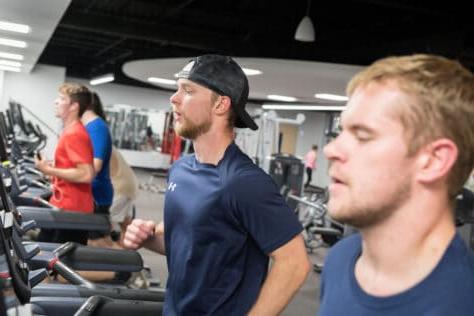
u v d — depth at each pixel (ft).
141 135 56.70
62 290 6.86
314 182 62.34
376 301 2.67
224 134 5.54
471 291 2.44
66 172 10.68
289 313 14.58
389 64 2.65
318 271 19.20
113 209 14.40
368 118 2.58
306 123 63.82
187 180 5.60
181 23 31.07
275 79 20.98
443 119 2.46
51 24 14.43
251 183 5.25
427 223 2.58
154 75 27.27
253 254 5.44
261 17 29.12
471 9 21.68
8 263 5.39
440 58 2.63
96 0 27.66
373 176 2.56
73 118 11.14
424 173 2.52
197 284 5.39
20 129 28.04
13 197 11.78
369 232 2.71
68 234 10.50
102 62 52.85
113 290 7.00
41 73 45.57
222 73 5.50
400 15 26.32
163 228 6.07
